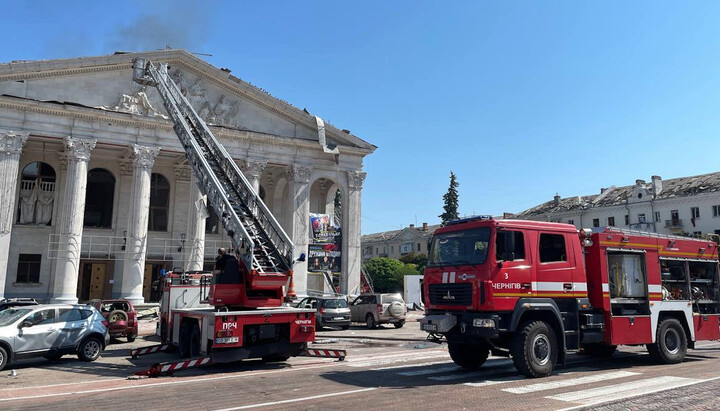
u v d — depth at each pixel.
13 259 31.19
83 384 10.27
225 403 8.13
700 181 61.00
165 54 31.92
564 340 10.43
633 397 8.12
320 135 36.34
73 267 28.16
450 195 75.12
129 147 31.20
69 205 28.61
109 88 30.66
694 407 7.41
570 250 11.10
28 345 12.95
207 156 17.28
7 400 8.64
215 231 37.84
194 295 16.59
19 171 32.16
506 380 9.86
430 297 11.16
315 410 7.50
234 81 34.16
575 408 7.35
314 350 13.20
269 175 40.44
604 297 11.28
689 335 12.86
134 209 30.23
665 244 12.74
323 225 37.34
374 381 10.09
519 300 10.11
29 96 28.66
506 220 10.48
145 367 13.15
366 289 42.66
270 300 13.27
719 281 13.89
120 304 20.27
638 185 65.88
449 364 12.54
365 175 39.03
